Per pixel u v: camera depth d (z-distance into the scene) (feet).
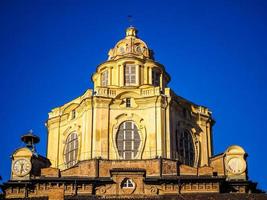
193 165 254.27
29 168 230.07
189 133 258.98
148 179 223.51
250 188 232.12
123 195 219.00
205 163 258.78
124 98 250.57
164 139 240.53
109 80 270.46
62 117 265.13
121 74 268.00
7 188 225.15
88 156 237.86
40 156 240.32
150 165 232.94
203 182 224.33
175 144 246.47
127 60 269.85
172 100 249.55
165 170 232.12
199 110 268.82
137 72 268.82
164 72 277.44
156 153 237.66
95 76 279.08
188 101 264.52
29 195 223.92
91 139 240.94
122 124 246.68
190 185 224.12
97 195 219.82
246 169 235.20
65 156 256.73
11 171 230.07
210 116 271.49
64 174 233.35
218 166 241.14
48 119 267.59
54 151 260.21
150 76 270.26
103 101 247.50
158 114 244.63
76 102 262.26
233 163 235.40
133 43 284.82
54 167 251.80
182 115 258.78
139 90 251.39
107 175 231.71
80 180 224.12
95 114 245.24
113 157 239.91
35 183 224.74
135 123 246.68
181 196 214.07
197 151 258.37
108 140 242.17
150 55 286.05
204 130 265.95
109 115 246.68
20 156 232.12
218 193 219.61
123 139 244.01
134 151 242.17
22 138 248.93
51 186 224.33
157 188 223.30
